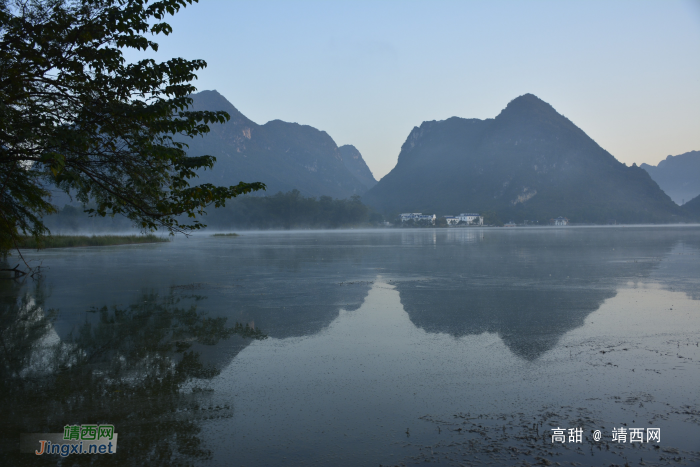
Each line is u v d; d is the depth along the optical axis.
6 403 4.88
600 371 5.85
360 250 34.72
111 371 5.93
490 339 7.49
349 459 3.67
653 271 17.92
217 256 28.16
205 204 9.02
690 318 9.02
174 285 14.44
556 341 7.33
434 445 3.91
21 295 12.41
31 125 7.34
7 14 7.64
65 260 24.75
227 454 3.78
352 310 10.11
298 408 4.73
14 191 10.62
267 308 10.41
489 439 4.02
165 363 6.27
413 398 4.99
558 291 12.77
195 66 9.08
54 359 6.46
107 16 8.22
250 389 5.28
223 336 7.78
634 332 7.89
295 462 3.62
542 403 4.83
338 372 5.87
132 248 38.31
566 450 3.81
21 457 3.73
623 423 4.33
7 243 13.12
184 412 4.62
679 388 5.23
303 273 17.98
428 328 8.33
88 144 7.85
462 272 17.97
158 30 8.77
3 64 7.60
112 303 11.10
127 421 4.43
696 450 3.80
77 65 8.07
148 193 9.27
